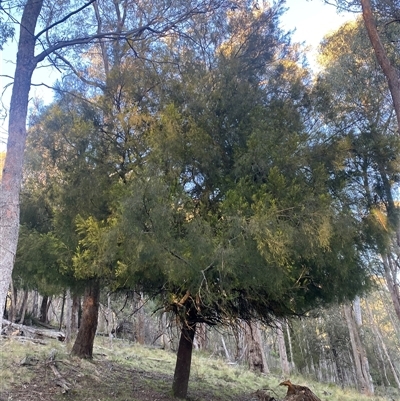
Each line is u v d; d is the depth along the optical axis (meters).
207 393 9.85
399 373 38.81
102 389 7.67
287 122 7.52
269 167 6.49
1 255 4.97
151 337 28.84
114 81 8.07
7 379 6.93
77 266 7.11
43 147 7.95
